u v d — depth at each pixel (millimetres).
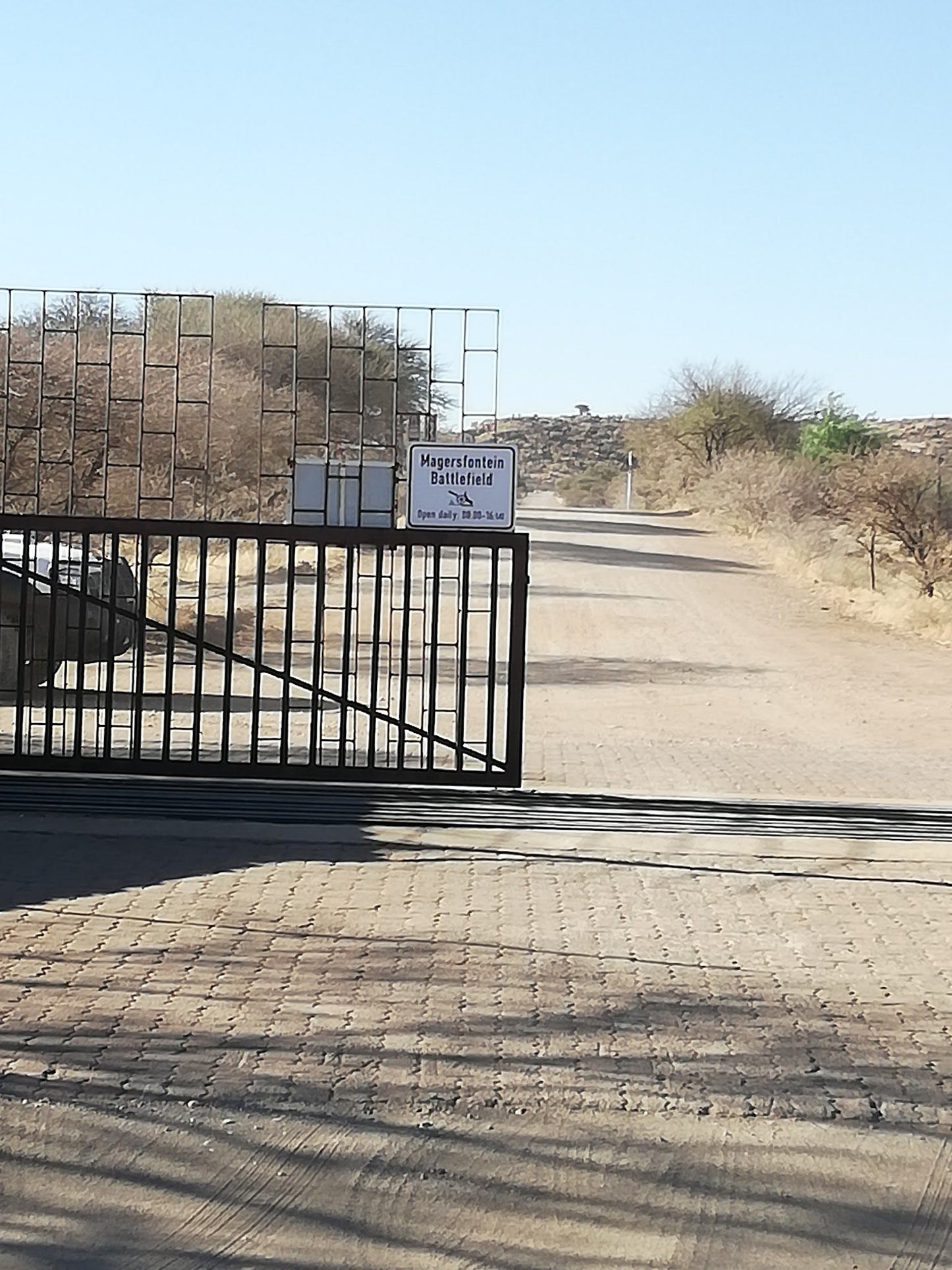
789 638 26641
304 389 26734
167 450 21297
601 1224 4535
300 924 7891
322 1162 4934
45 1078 5578
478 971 7141
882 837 10453
